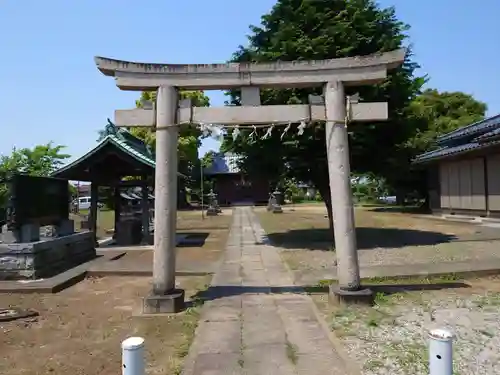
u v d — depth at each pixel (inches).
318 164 523.2
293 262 446.6
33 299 312.2
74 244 463.5
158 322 243.3
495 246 521.7
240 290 320.5
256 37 559.8
